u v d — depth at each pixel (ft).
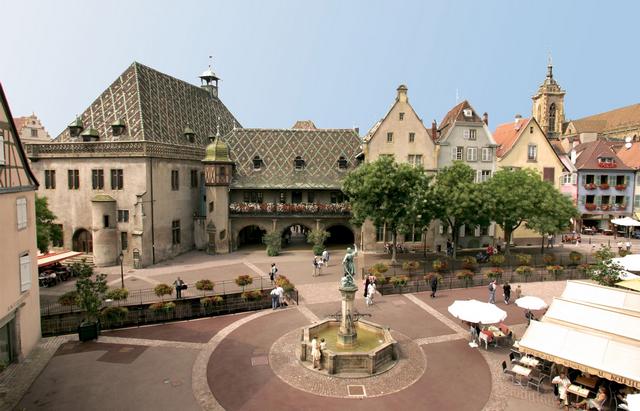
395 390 62.69
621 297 73.82
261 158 174.91
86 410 57.36
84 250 149.89
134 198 140.46
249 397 60.75
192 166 169.78
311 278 125.80
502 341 80.07
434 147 162.81
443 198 135.54
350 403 59.26
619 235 205.98
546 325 65.57
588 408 58.08
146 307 90.02
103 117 155.22
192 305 92.99
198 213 175.22
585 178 207.51
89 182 145.48
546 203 140.56
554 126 321.52
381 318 92.27
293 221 166.91
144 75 163.32
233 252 166.40
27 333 74.84
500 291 112.37
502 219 142.92
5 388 62.85
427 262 144.15
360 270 134.10
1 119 67.72
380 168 134.72
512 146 176.96
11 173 70.54
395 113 160.76
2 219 66.44
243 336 82.53
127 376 66.74
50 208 150.10
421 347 77.51
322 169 173.88
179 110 176.86
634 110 289.74
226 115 219.00
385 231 162.71
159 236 148.46
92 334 80.53
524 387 63.98
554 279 124.06
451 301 104.27
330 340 77.51
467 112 171.53
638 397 50.19
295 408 58.08
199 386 63.72
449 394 61.82
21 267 72.28
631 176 209.26
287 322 90.07
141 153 139.03
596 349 59.47
